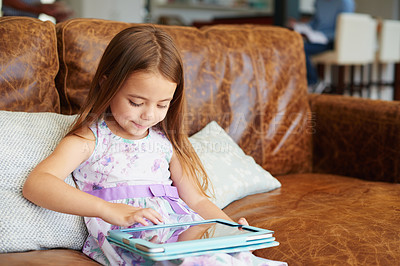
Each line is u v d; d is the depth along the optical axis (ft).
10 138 3.90
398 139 6.14
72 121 4.47
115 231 3.44
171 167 4.52
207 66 6.01
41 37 4.94
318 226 4.17
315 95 7.20
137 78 3.69
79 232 3.92
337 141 6.74
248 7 27.96
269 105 6.47
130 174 4.12
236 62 6.27
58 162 3.72
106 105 3.87
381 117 6.28
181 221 4.09
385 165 6.26
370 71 20.84
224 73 6.14
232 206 5.09
